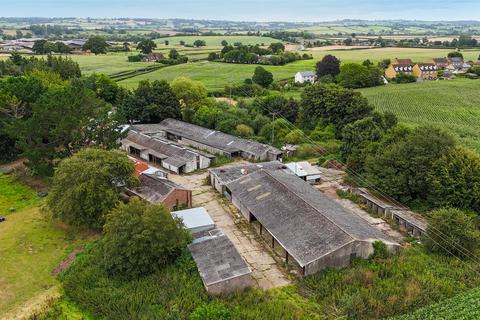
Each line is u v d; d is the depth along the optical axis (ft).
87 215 166.20
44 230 174.81
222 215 186.39
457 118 363.15
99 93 374.84
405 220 172.45
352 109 296.92
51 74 375.66
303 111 327.26
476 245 149.18
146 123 326.85
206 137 286.46
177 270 137.69
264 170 201.77
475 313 116.78
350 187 212.02
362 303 119.34
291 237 148.25
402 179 190.39
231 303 123.54
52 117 209.87
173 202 187.21
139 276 135.54
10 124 230.48
